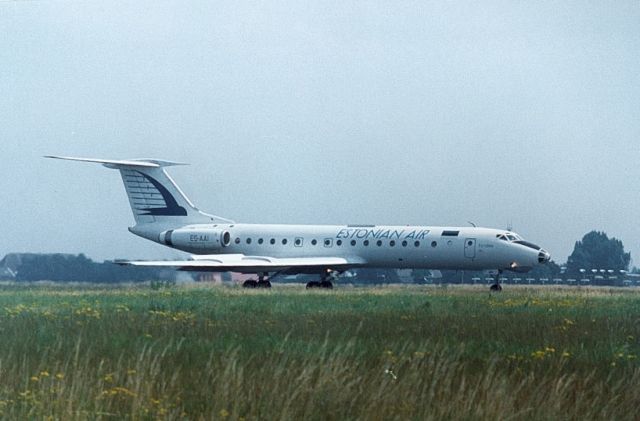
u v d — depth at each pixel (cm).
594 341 8081
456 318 10188
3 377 5544
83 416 4675
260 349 6906
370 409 4784
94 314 10256
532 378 5550
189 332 8294
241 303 13062
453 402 4894
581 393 5275
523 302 14088
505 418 4703
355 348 7006
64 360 6203
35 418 4625
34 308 11544
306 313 10938
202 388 5216
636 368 6178
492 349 7338
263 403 4856
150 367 5516
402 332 8525
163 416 4662
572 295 17838
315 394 4938
